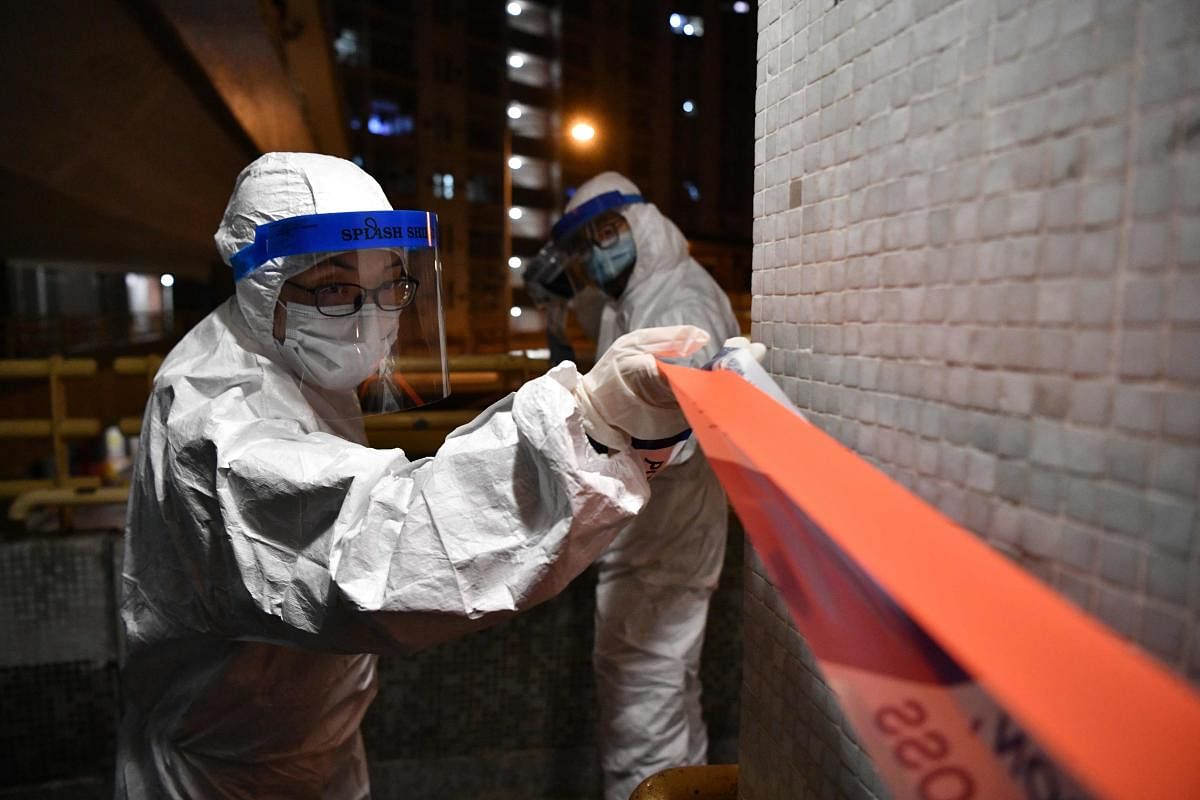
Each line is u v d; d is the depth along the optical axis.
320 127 11.98
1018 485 0.54
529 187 31.98
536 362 2.91
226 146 11.68
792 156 0.82
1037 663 0.38
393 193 28.27
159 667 1.28
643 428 0.94
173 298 39.41
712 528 1.94
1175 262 0.41
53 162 9.44
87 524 8.51
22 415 8.50
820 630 0.50
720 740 2.34
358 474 0.94
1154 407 0.43
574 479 0.83
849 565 0.49
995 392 0.55
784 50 0.83
